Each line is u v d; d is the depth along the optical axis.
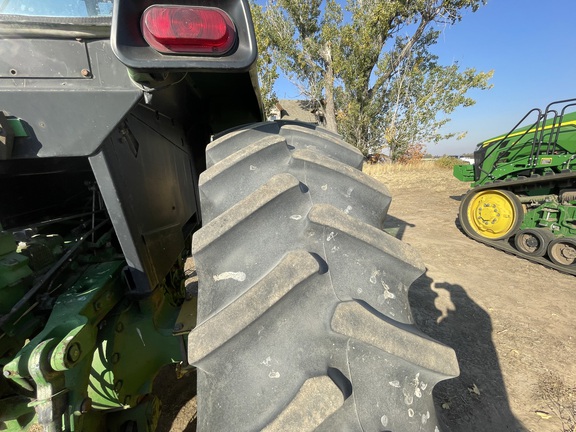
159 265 1.37
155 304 1.44
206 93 1.60
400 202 9.37
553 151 5.16
